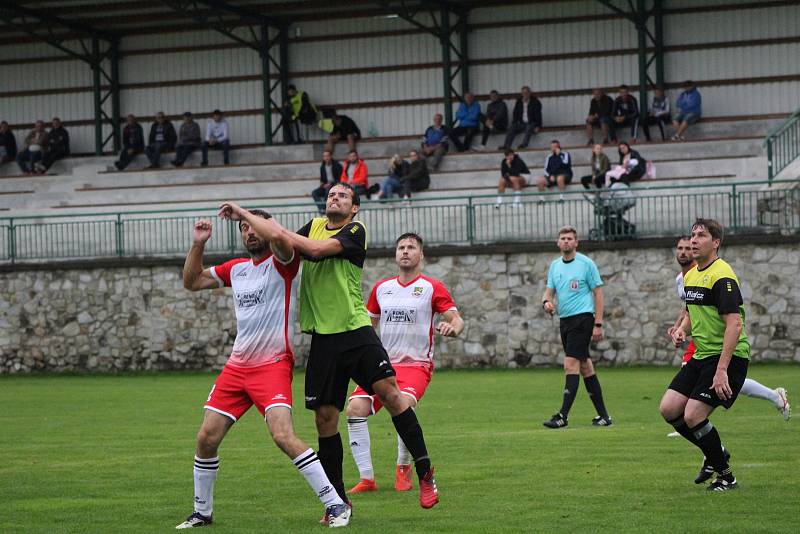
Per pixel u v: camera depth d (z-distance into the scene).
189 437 21.72
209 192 52.84
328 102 56.94
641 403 26.30
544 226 41.06
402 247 15.59
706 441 13.80
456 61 55.00
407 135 55.88
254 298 12.08
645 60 51.22
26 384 39.12
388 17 55.97
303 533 11.70
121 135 59.75
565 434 20.33
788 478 14.74
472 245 41.16
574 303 21.84
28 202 55.03
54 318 44.91
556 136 52.12
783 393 16.88
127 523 12.60
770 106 50.88
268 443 20.27
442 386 33.00
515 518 12.40
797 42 50.50
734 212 39.06
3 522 12.71
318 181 51.78
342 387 12.73
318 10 56.22
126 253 44.88
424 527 11.95
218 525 12.30
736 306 13.50
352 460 17.86
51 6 54.72
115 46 59.69
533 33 53.88
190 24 58.44
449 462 17.05
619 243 39.50
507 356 40.81
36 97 60.97
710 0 51.41
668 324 39.25
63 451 19.56
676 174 47.25
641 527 11.70
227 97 58.44
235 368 12.17
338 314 12.61
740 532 11.34
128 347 44.19
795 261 38.16
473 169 50.12
